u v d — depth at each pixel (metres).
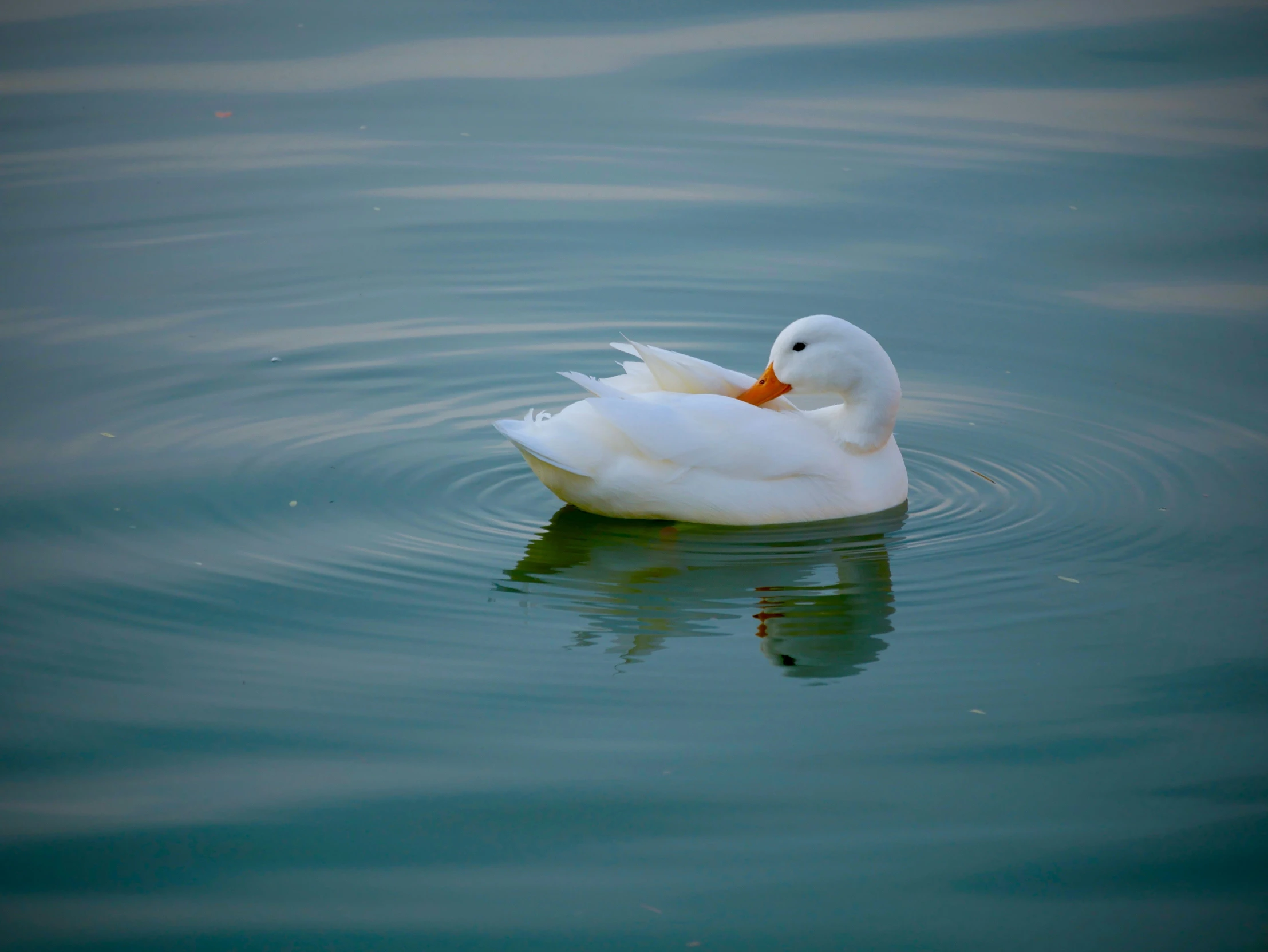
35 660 10.02
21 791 8.55
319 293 17.30
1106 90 23.23
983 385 15.25
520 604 10.94
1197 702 9.59
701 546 11.91
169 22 27.02
